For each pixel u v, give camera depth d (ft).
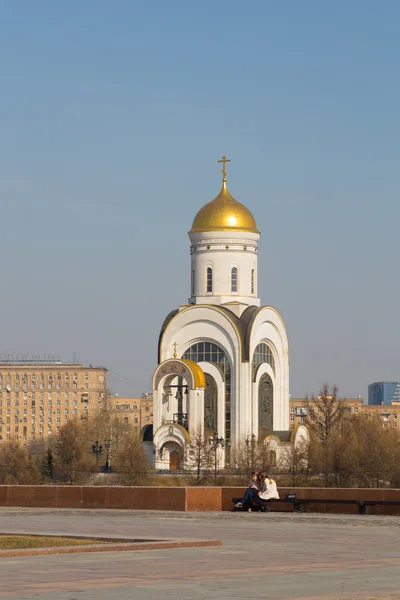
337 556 111.34
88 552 112.16
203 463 428.15
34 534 130.11
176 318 473.67
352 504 188.44
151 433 477.77
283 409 488.85
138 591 83.15
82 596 80.18
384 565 103.60
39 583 87.25
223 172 492.54
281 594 82.48
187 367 449.48
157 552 113.09
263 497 187.73
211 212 479.82
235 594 82.17
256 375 467.11
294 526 153.38
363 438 433.07
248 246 480.64
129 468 435.94
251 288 481.46
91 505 197.26
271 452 453.99
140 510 189.16
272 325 485.97
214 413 463.42
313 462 420.77
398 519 167.12
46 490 201.98
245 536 135.54
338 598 80.79
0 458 547.90
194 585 86.94
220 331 466.29
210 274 479.41
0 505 205.26
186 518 169.58
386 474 410.31
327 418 534.37
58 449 548.31
